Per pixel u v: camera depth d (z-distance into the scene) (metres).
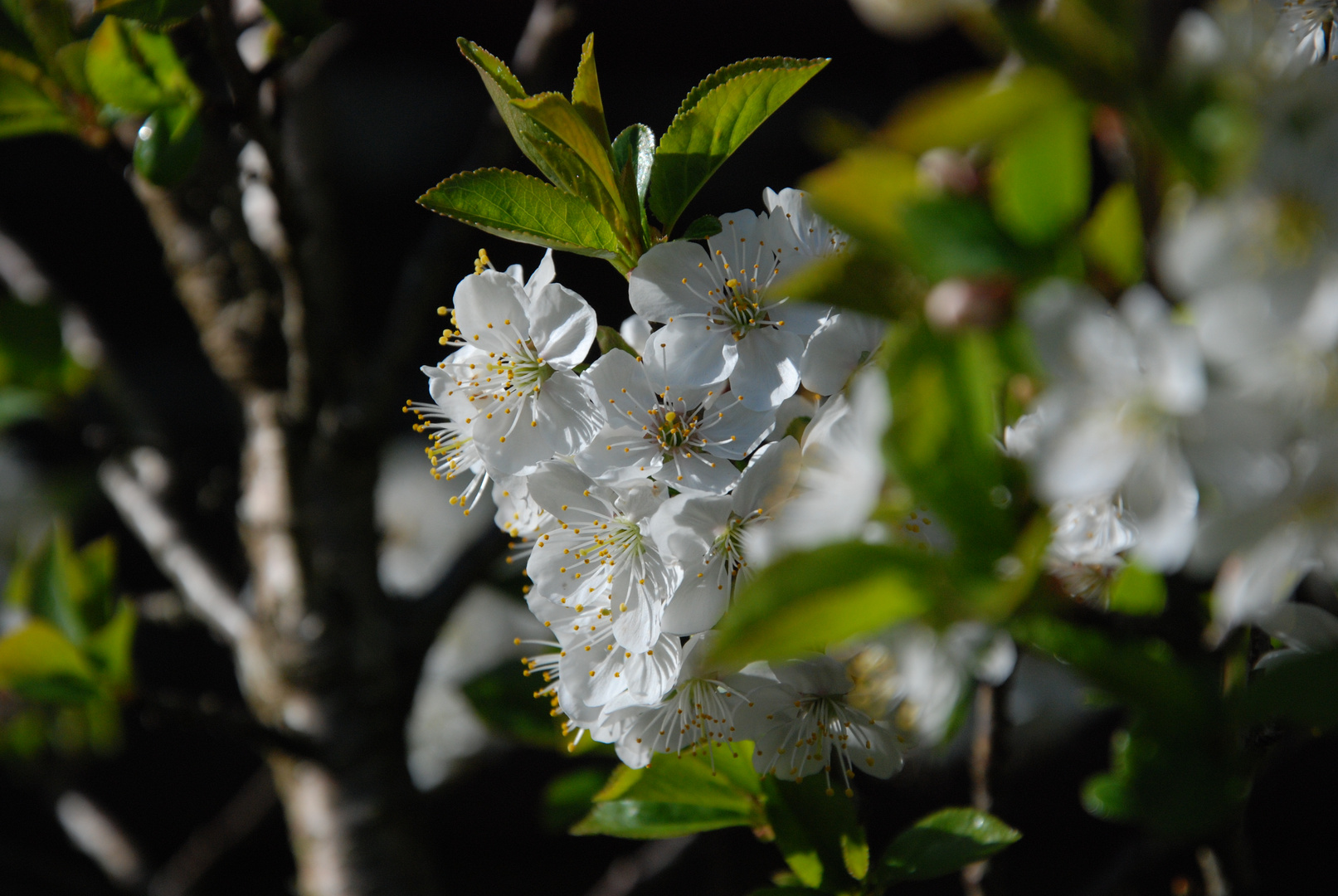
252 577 0.62
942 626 0.44
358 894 0.59
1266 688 0.44
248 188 0.62
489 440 0.51
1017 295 0.44
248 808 0.72
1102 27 0.44
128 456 0.67
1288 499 0.44
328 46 0.63
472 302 0.52
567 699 0.51
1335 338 0.42
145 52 0.54
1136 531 0.47
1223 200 0.43
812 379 0.50
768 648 0.44
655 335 0.51
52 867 0.71
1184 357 0.43
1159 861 0.54
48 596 0.59
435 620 0.62
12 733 0.69
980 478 0.44
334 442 0.60
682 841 0.61
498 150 0.60
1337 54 0.47
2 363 0.65
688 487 0.50
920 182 0.44
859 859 0.50
